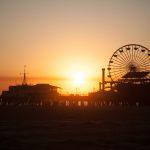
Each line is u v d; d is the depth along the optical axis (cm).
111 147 2636
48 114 5475
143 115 5200
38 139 2961
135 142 2827
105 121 4362
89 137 3056
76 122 4262
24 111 6003
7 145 2706
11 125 3941
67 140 2902
